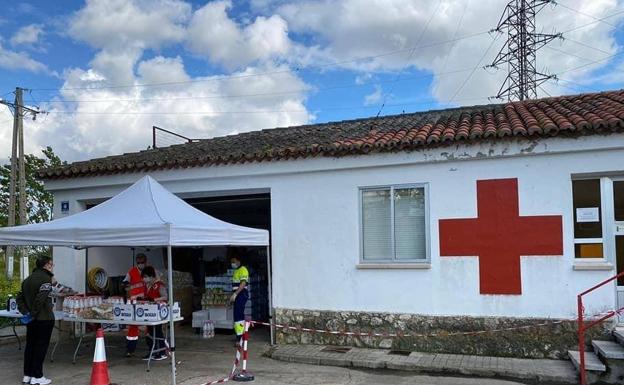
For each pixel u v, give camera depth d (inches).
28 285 311.0
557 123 335.6
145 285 378.0
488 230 350.3
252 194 439.8
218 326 448.8
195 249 550.9
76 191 484.4
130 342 374.0
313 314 393.4
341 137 429.4
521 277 342.0
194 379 314.8
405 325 366.6
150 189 354.6
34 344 309.3
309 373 324.5
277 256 408.2
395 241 376.5
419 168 369.7
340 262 389.1
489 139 345.4
